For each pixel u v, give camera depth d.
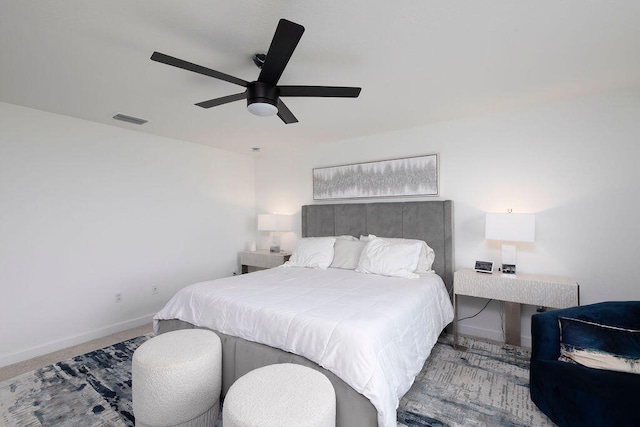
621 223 2.54
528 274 2.83
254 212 5.01
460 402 2.03
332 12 1.53
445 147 3.33
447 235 3.22
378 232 3.64
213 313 2.19
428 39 1.77
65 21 1.57
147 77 2.20
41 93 2.47
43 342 2.84
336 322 1.72
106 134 3.30
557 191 2.78
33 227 2.81
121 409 1.99
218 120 3.20
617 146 2.55
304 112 3.00
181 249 4.00
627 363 1.62
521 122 2.94
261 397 1.36
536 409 1.95
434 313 2.51
